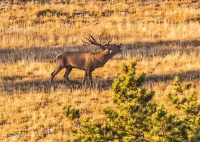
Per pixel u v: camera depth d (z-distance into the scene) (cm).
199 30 12244
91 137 5112
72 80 9338
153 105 5309
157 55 10675
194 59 10331
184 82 9144
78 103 8356
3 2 14175
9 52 11081
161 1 14488
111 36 12056
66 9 13762
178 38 11762
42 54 10838
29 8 13862
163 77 9456
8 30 12462
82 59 8756
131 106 5228
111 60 10331
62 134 7406
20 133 7494
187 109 5516
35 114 7981
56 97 8550
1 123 7775
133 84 5419
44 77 9450
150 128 5153
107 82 9288
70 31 12412
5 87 9050
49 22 12975
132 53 10750
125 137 5066
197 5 14262
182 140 5034
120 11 13800
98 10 13788
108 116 5284
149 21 13112
